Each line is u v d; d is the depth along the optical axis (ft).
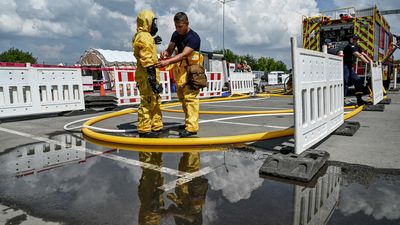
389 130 15.24
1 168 10.61
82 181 9.16
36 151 12.89
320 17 42.65
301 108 10.01
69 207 7.32
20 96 22.47
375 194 7.70
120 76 30.37
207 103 34.73
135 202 7.55
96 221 6.60
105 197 7.89
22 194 8.19
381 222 6.33
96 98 27.99
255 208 7.08
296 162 9.20
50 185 8.87
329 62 13.05
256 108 28.45
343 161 10.27
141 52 13.52
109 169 10.27
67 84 25.17
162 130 16.61
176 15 14.02
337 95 14.60
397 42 53.88
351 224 6.28
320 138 12.03
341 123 15.51
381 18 42.50
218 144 13.15
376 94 25.58
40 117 24.14
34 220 6.68
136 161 11.14
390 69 52.85
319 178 8.88
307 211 6.88
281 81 131.23
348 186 8.25
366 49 39.14
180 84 14.66
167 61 13.67
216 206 7.23
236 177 9.20
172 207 7.22
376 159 10.43
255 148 12.45
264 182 8.73
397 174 9.04
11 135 16.46
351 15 40.09
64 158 11.76
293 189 8.16
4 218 6.79
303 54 10.09
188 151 12.32
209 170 9.90
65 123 20.65
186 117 15.11
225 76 72.49
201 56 14.87
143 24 13.85
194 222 6.46
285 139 13.76
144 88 14.30
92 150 12.93
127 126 18.75
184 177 9.29
